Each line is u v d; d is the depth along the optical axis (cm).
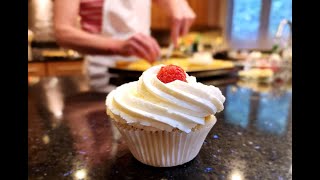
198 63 42
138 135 15
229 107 27
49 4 76
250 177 14
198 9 96
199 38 83
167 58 49
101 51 45
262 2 88
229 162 16
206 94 14
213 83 36
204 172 15
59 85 37
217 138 19
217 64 43
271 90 34
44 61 76
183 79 15
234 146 18
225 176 14
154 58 44
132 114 14
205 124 15
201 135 15
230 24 95
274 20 88
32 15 77
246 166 16
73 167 15
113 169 15
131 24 51
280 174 15
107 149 18
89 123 22
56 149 18
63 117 24
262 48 91
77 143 18
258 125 22
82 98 30
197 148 16
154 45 44
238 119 23
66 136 20
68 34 45
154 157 15
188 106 14
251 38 93
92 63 52
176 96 14
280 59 41
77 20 51
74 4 46
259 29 91
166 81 15
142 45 43
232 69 41
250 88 34
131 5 51
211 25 98
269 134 20
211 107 14
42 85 37
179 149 15
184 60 48
